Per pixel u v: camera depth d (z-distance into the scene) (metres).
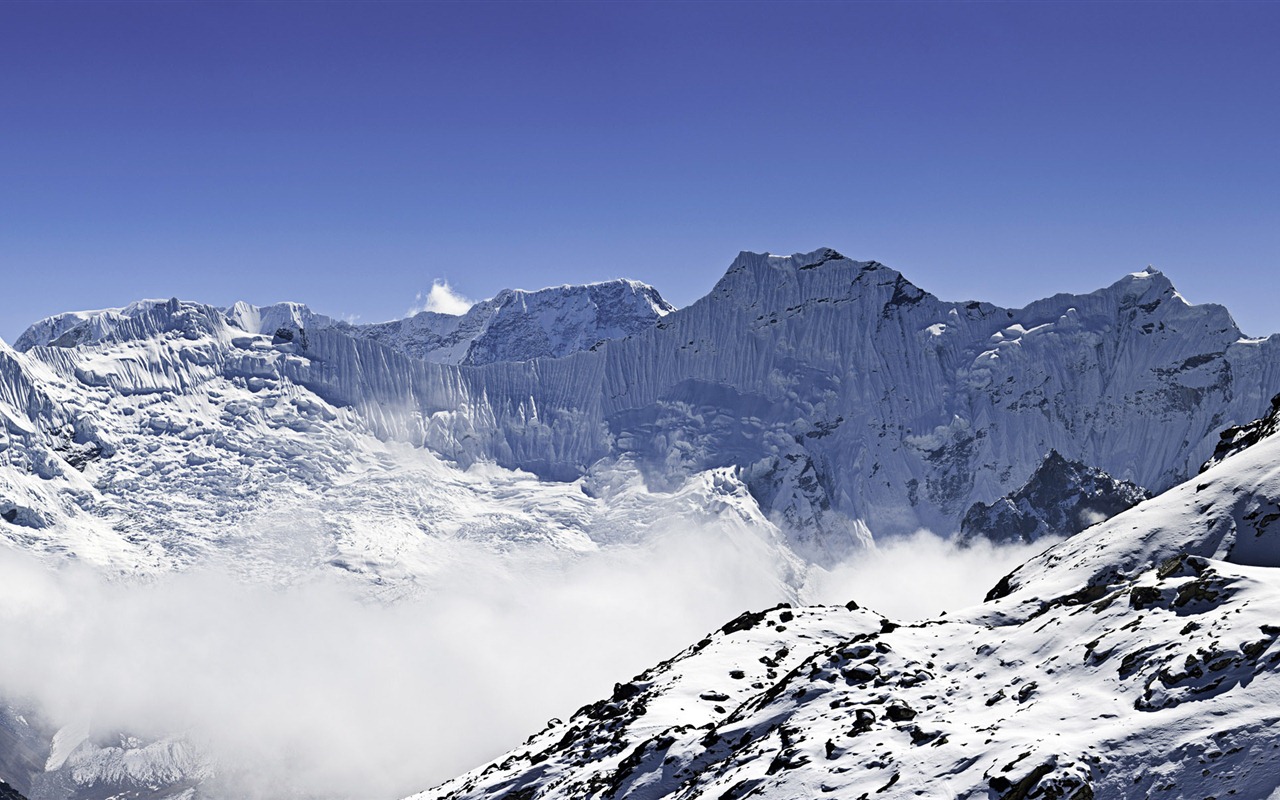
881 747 73.00
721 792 77.50
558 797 97.06
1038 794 60.16
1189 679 65.69
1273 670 62.72
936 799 63.47
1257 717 59.59
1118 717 65.69
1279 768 55.56
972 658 87.00
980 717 74.50
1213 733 59.78
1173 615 76.19
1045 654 81.44
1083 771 60.75
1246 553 93.25
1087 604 88.69
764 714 90.50
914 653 91.31
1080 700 70.06
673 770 88.94
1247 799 54.97
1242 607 71.50
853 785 69.25
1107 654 75.06
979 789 62.84
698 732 95.50
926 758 68.69
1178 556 87.38
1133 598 81.88
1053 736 65.25
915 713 78.44
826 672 91.75
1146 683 67.88
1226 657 65.44
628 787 89.88
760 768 77.81
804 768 73.94
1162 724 62.47
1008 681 79.38
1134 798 58.50
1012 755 64.00
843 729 78.19
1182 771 58.50
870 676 88.56
